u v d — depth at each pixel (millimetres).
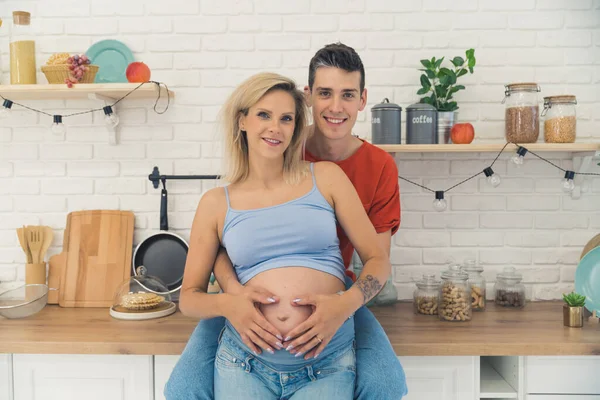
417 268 2754
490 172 2582
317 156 2197
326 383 1653
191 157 2752
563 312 2316
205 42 2725
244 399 1660
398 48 2709
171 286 2730
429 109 2502
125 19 2721
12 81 2547
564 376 2119
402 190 2742
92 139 2756
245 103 1802
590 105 2715
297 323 1665
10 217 2764
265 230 1794
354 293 1718
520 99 2447
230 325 1791
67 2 2717
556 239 2748
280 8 2707
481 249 2752
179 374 1778
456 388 2107
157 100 2727
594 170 2727
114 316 2439
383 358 1760
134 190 2762
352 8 2703
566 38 2703
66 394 2150
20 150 2764
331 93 2018
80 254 2713
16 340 2098
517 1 2697
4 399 2148
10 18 2729
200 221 1896
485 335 2154
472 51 2547
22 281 2766
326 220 1824
